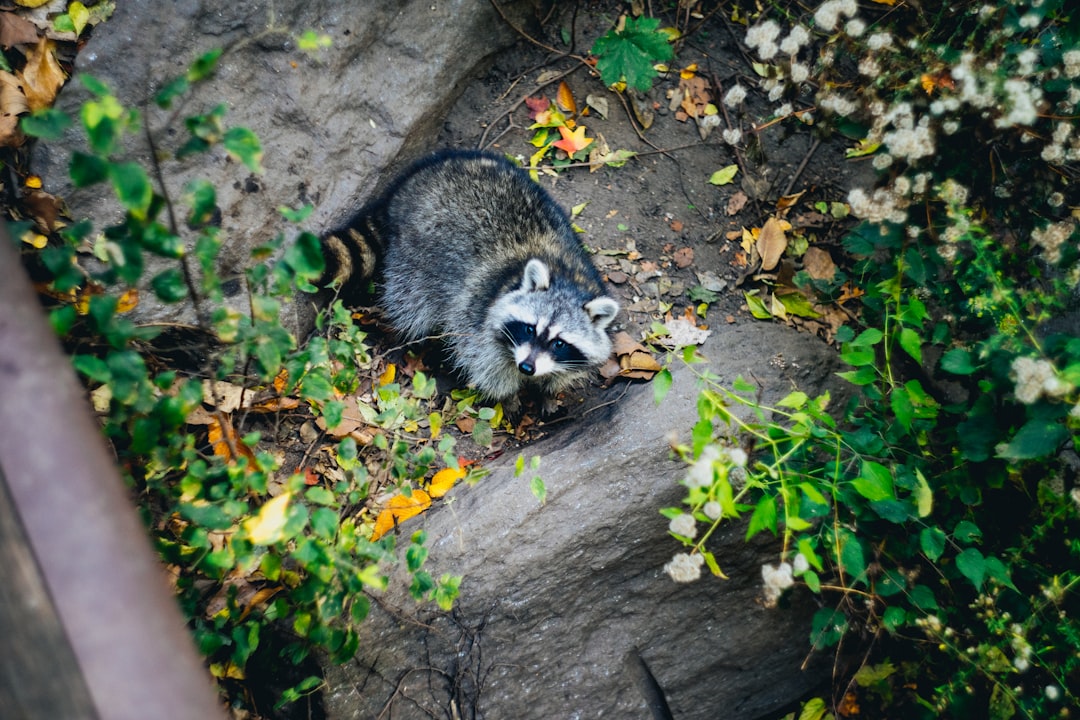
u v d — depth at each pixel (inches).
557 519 73.1
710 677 75.0
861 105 74.6
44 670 37.4
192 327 68.4
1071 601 67.4
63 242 73.0
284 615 63.5
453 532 72.2
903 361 81.8
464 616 71.4
